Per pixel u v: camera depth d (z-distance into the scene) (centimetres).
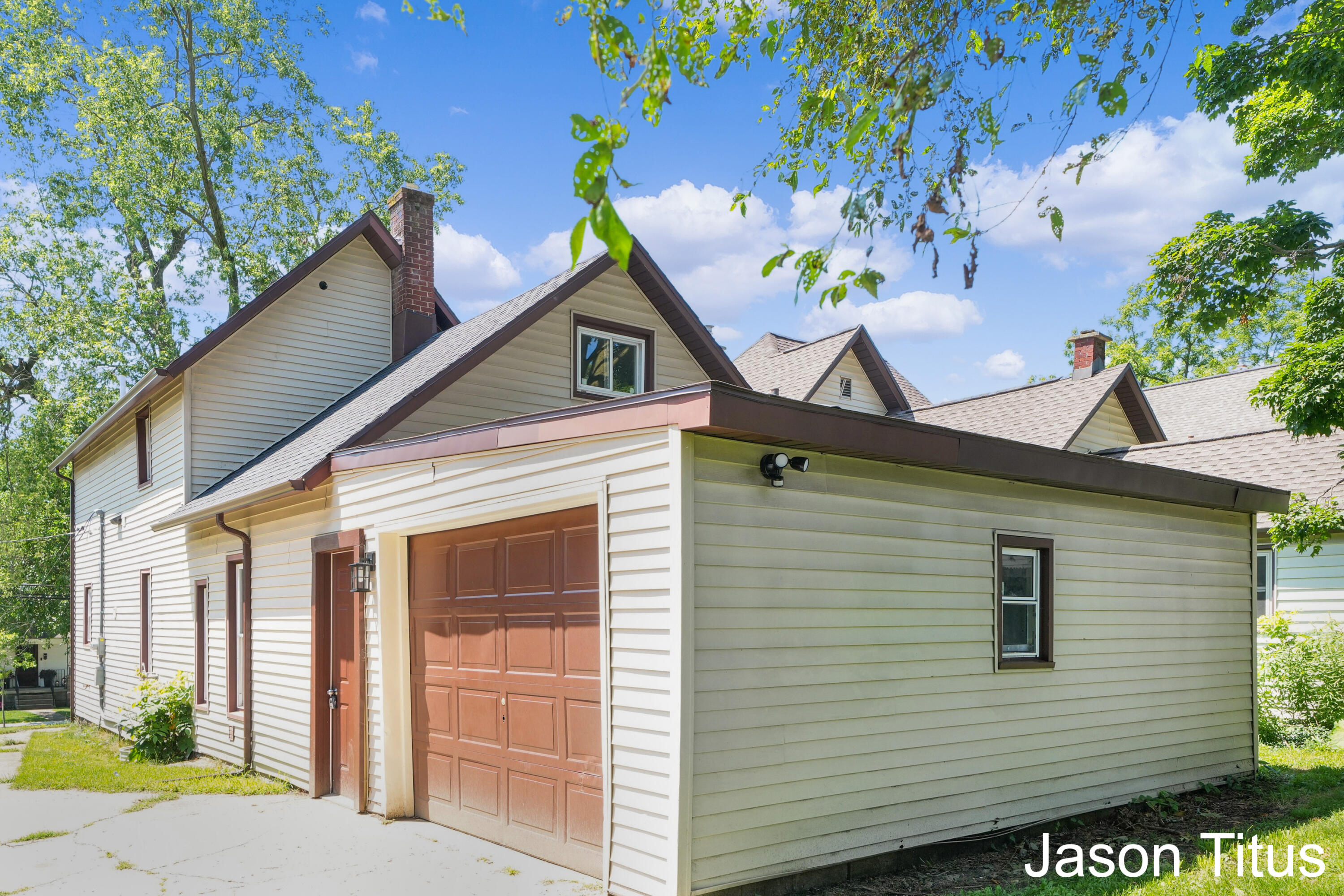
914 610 642
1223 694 917
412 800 777
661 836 504
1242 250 1047
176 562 1334
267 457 1245
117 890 578
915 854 620
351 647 844
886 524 630
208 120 2608
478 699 703
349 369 1442
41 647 3538
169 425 1372
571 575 615
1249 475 1396
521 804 651
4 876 613
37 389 2695
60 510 2844
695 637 510
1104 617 795
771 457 548
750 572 545
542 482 620
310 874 605
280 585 977
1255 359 3603
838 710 586
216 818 778
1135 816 769
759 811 534
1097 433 1778
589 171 263
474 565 715
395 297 1501
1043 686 733
